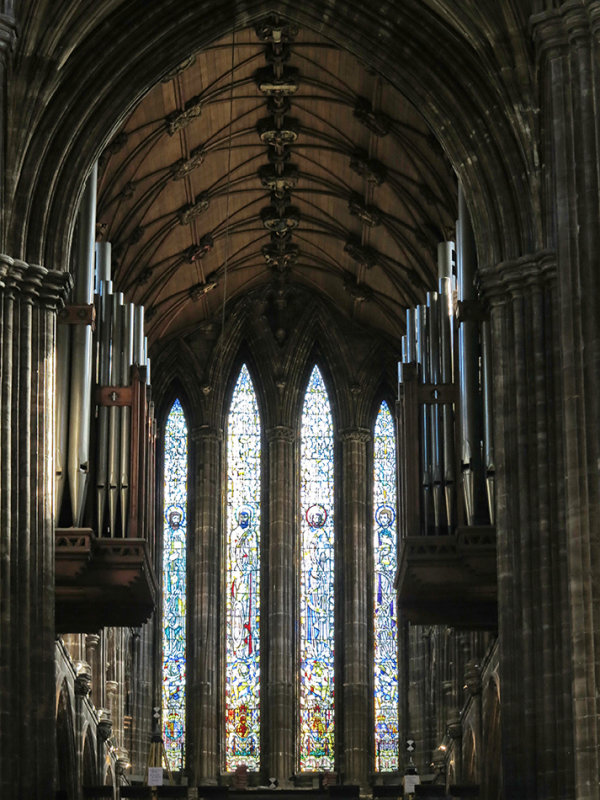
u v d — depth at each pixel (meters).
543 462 36.47
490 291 37.91
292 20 40.69
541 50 30.23
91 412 40.19
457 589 39.75
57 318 39.59
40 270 37.53
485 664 46.09
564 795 34.62
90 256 40.97
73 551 37.53
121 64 39.38
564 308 28.89
